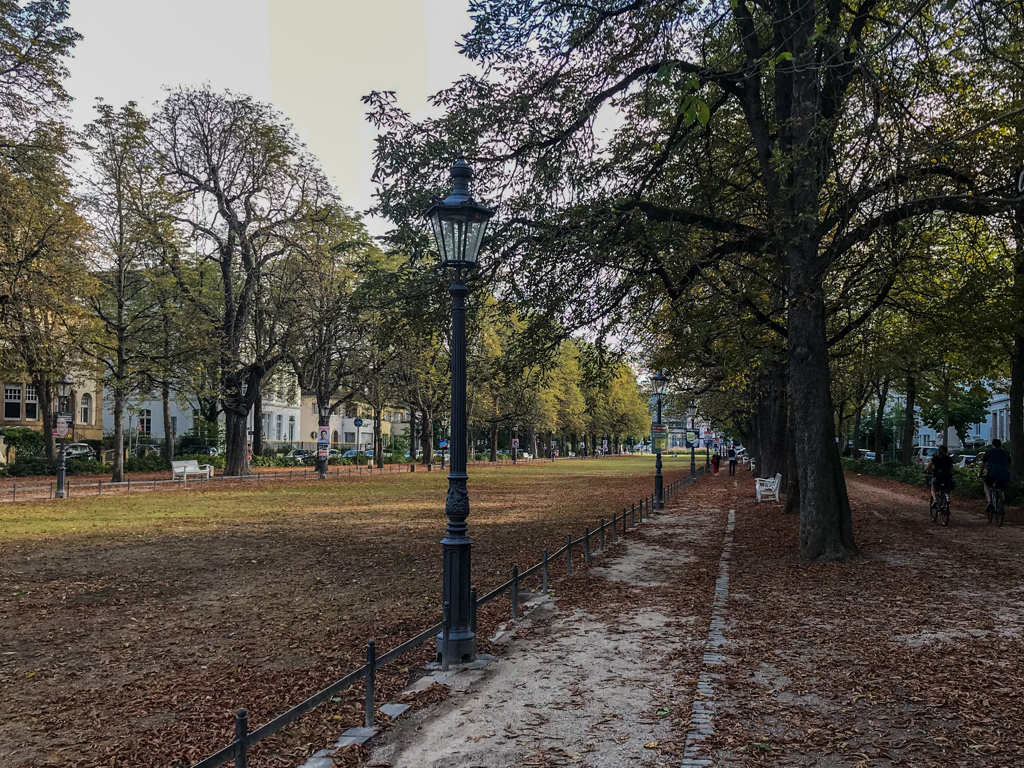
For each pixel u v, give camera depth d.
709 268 13.39
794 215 11.74
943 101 13.38
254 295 38.94
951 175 12.23
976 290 17.34
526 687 6.28
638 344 18.84
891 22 11.14
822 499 12.56
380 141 13.07
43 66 24.58
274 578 11.70
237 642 8.01
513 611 8.55
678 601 9.53
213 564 13.00
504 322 14.90
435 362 46.19
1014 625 8.04
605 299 14.09
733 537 15.87
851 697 5.84
